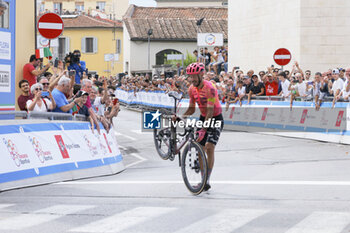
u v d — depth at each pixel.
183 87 29.20
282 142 18.08
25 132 10.77
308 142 17.95
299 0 27.36
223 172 11.84
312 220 6.84
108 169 12.80
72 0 79.44
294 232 6.30
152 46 56.03
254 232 6.37
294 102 19.92
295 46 27.75
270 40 30.05
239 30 33.34
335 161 13.12
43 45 18.72
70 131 11.99
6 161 10.20
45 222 7.14
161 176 11.58
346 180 9.98
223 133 22.03
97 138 12.93
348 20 26.95
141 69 55.78
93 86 15.79
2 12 10.77
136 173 12.70
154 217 7.29
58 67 14.88
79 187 10.23
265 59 30.62
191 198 8.70
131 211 7.70
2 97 13.49
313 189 9.10
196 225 6.79
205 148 9.33
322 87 18.69
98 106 16.38
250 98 22.81
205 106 9.43
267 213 7.35
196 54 34.38
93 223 7.02
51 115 11.55
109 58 57.75
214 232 6.43
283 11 28.73
